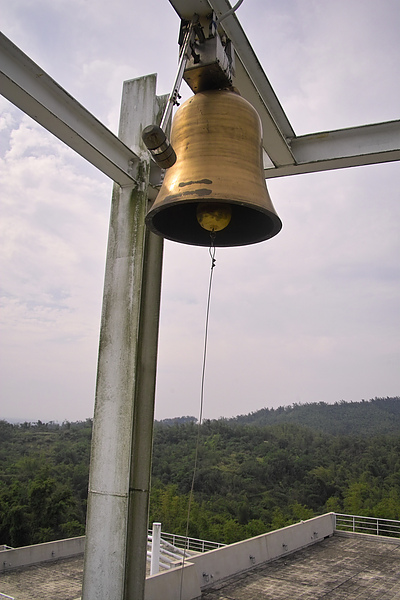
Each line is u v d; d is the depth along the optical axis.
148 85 5.03
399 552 12.44
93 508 4.18
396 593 9.22
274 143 4.34
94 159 4.28
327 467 66.69
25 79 3.46
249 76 3.59
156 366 4.71
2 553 12.92
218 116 2.61
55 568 13.12
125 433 4.20
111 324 4.49
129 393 4.26
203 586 9.23
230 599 8.70
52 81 3.55
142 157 4.74
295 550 12.43
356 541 13.63
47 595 10.95
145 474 4.38
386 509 47.53
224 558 10.02
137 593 4.09
